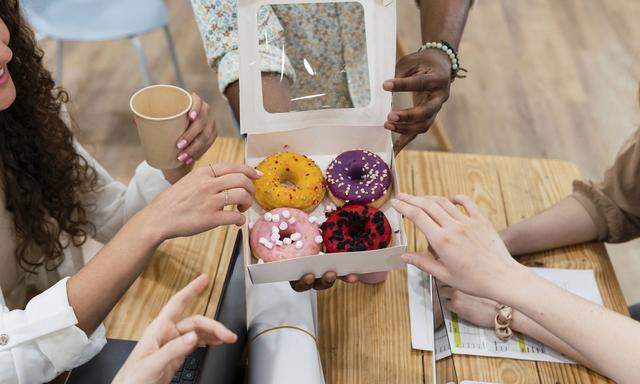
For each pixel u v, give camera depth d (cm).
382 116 107
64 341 90
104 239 138
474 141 273
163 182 122
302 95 114
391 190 107
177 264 115
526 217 128
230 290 92
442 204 93
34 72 115
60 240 134
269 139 108
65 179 123
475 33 329
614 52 323
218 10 122
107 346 101
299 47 118
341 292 111
